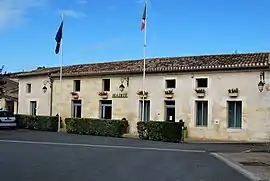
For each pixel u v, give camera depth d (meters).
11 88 46.03
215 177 10.80
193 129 28.09
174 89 29.06
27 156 14.55
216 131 27.27
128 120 31.05
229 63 27.16
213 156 16.72
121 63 34.12
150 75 30.30
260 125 25.83
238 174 11.57
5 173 10.23
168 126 24.91
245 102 26.36
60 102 35.41
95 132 28.80
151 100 30.05
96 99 33.09
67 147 18.92
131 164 13.09
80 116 34.28
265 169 12.70
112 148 19.19
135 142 23.39
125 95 31.38
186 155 16.81
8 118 33.38
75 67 36.81
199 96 27.98
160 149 19.44
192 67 28.16
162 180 9.88
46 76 36.88
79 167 11.82
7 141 21.62
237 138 26.55
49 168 11.38
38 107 37.56
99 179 9.68
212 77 27.59
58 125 31.98
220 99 27.23
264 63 25.59
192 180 10.09
